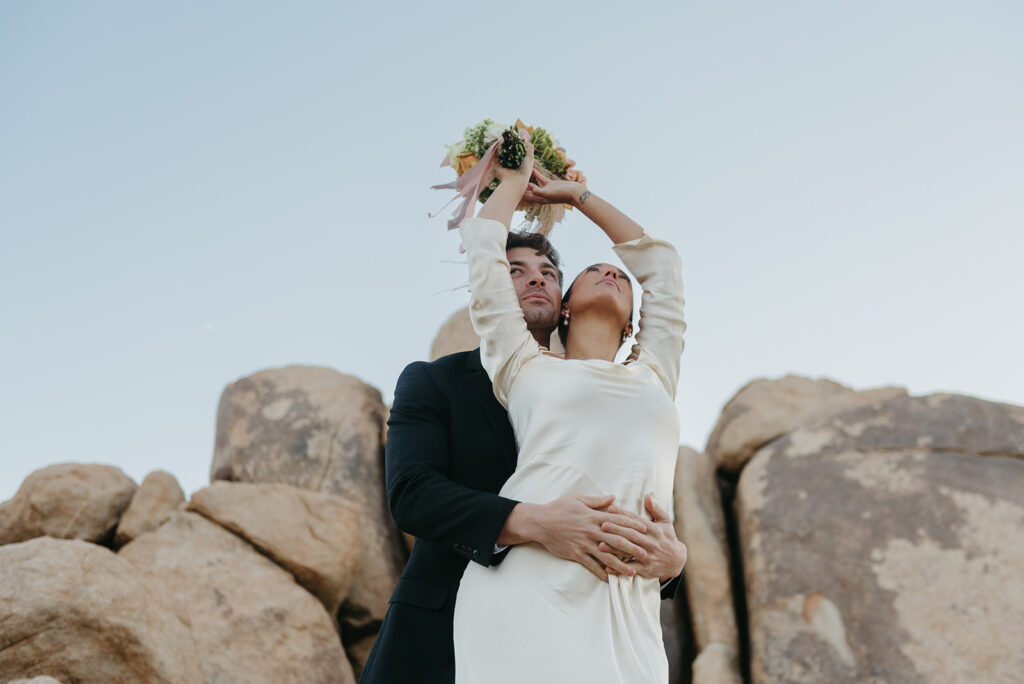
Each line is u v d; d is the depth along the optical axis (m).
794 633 8.66
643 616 2.67
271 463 11.02
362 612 9.84
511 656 2.53
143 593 6.45
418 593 2.85
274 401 11.62
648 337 3.30
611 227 3.51
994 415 9.75
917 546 8.90
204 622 8.08
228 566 8.71
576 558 2.62
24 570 6.10
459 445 3.02
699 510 10.10
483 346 3.10
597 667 2.48
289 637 8.30
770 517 9.52
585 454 2.78
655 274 3.43
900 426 9.84
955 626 8.36
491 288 3.08
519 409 2.95
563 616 2.56
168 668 6.23
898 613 8.54
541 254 3.57
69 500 9.62
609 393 2.88
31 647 5.88
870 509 9.25
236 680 7.76
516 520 2.67
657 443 2.88
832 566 8.96
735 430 10.74
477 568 2.72
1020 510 8.98
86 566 6.28
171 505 9.79
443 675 2.70
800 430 10.23
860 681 8.23
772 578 9.09
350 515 9.67
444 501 2.75
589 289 3.26
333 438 11.17
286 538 9.16
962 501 9.12
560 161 3.61
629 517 2.66
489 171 3.44
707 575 9.59
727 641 9.17
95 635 6.05
